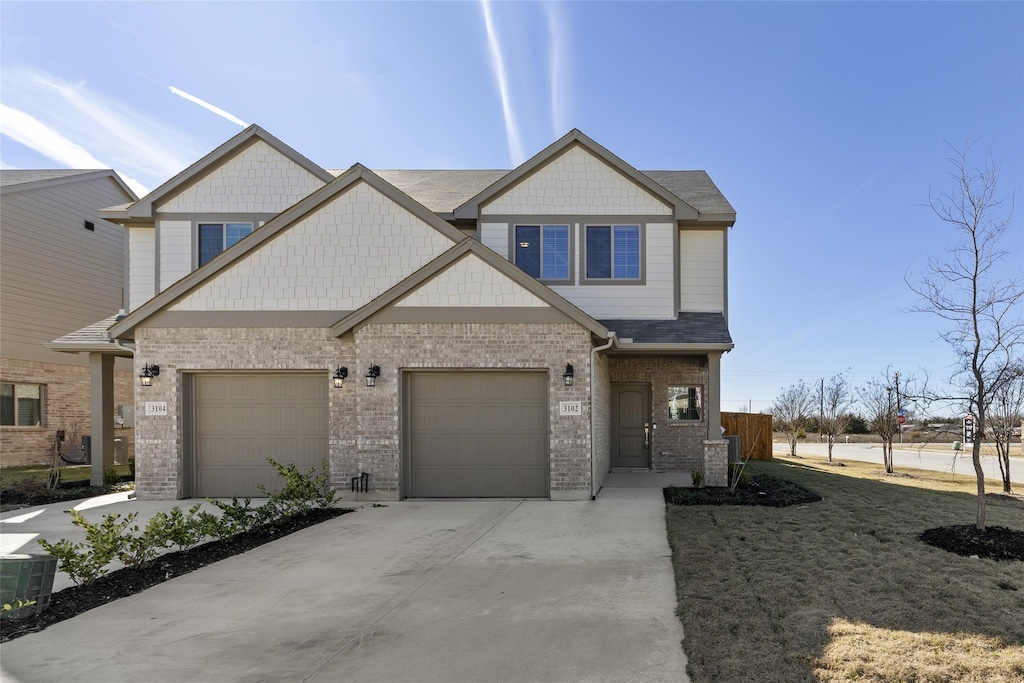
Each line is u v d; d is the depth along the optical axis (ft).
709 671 12.49
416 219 37.50
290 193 44.09
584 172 42.45
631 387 48.08
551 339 34.35
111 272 65.21
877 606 15.85
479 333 34.63
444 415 35.37
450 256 34.68
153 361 36.91
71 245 60.54
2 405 54.13
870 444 116.67
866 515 28.30
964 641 13.56
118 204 66.54
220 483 37.22
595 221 42.11
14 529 28.66
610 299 41.98
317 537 25.76
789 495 33.94
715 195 47.65
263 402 37.32
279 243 37.45
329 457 36.14
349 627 15.66
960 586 17.29
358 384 34.91
